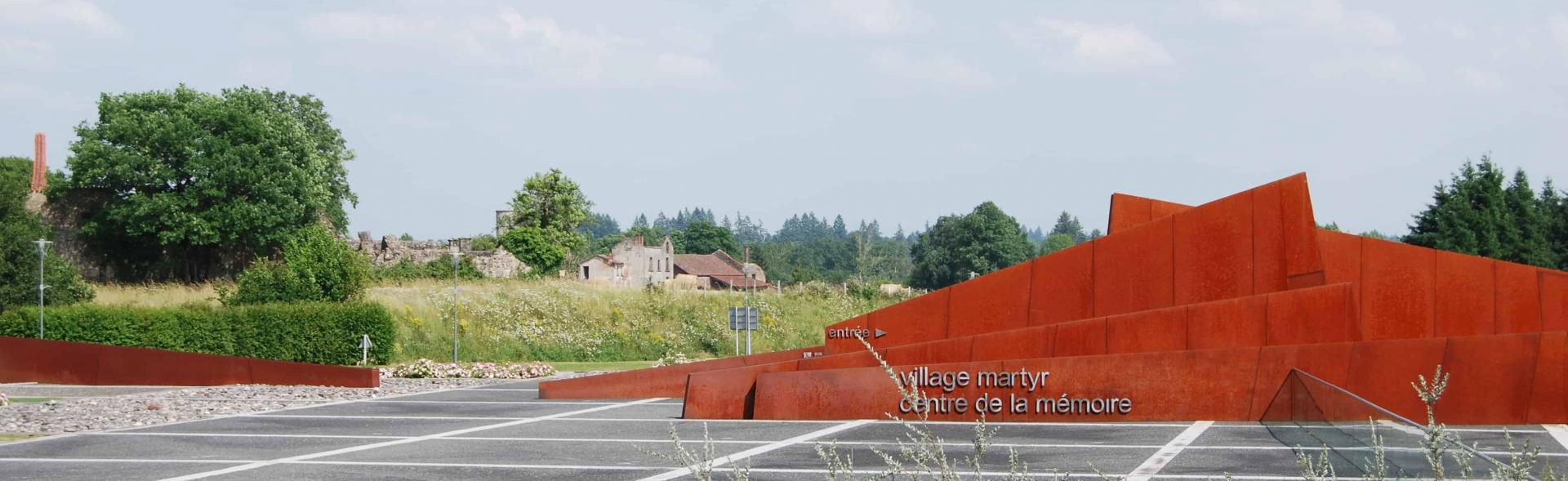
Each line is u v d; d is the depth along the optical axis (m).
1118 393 18.42
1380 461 8.07
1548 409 17.45
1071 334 20.16
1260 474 12.88
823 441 16.17
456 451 15.52
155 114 56.22
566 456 14.95
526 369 32.12
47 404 22.28
